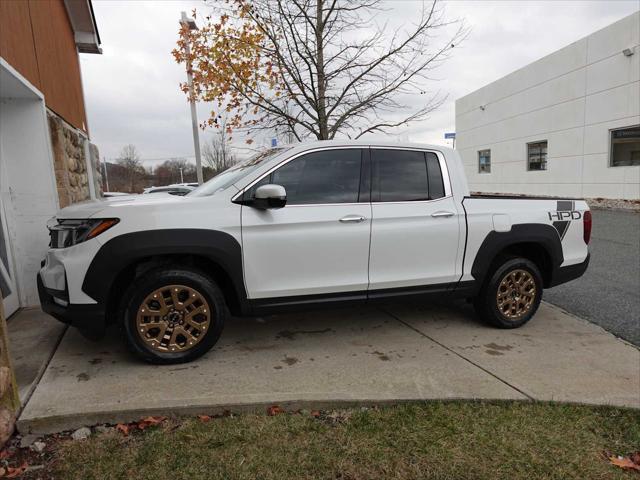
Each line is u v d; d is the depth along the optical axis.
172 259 3.87
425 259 4.42
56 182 6.17
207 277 3.82
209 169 29.44
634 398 3.41
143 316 3.68
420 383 3.55
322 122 7.10
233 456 2.71
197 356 3.86
